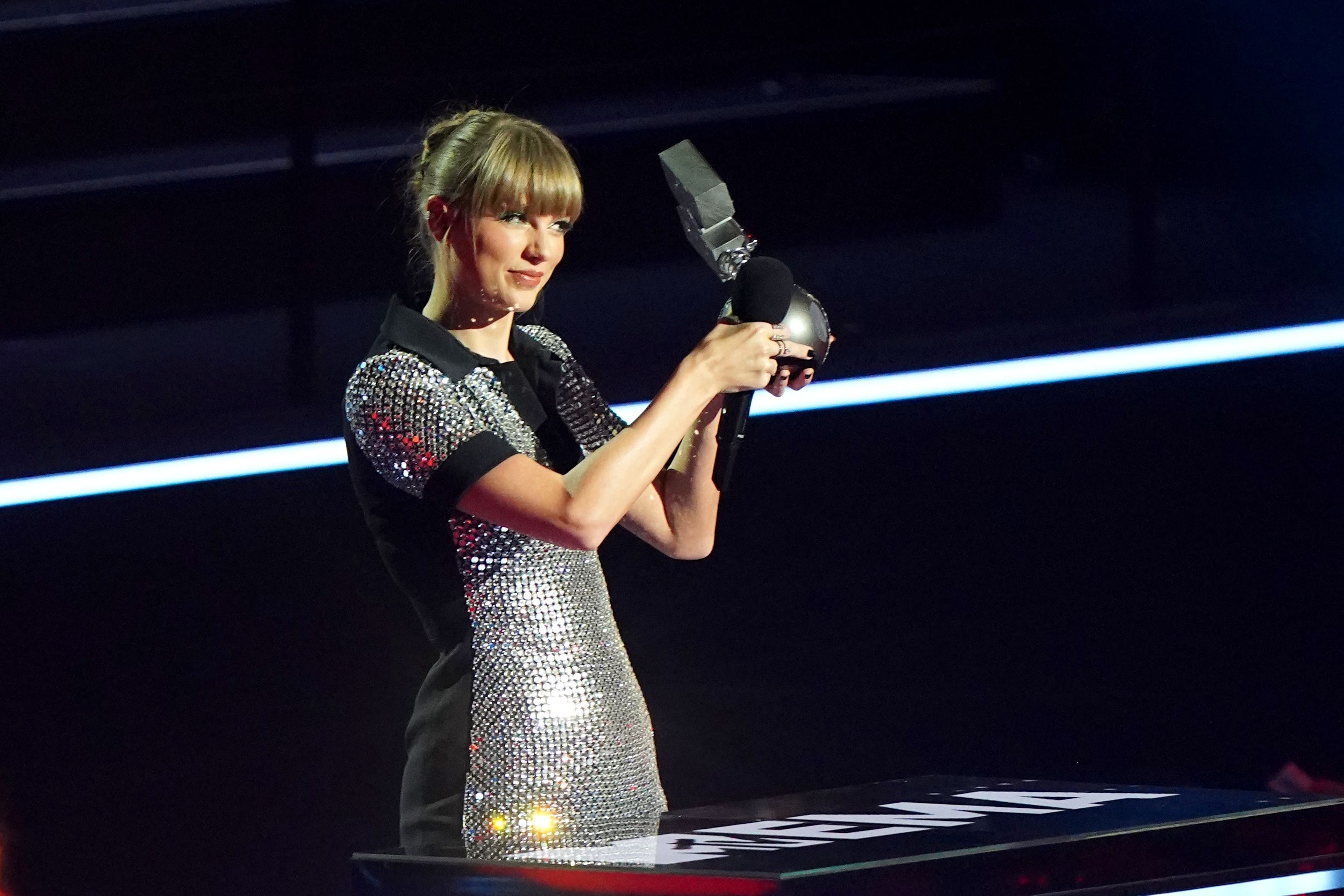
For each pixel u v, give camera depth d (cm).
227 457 1948
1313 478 1583
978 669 1411
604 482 601
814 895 404
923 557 1555
